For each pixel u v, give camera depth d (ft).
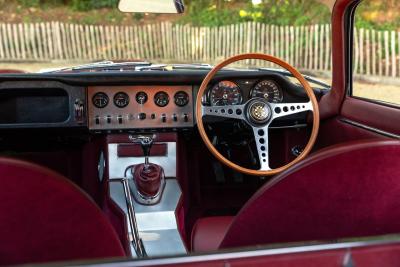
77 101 10.84
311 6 36.83
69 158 12.19
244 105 10.36
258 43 46.65
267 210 5.58
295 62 40.04
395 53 11.65
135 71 11.11
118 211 9.39
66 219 5.32
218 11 53.47
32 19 62.49
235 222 5.79
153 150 10.93
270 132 12.53
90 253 5.63
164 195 9.71
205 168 12.91
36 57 57.52
